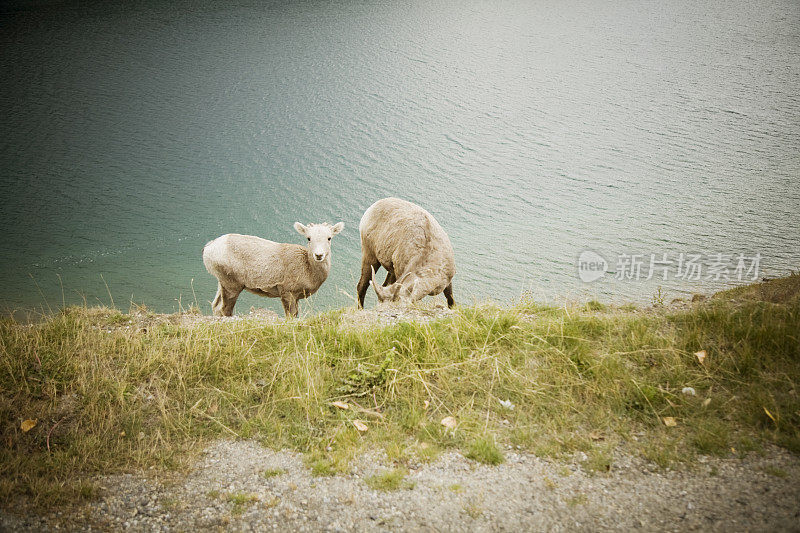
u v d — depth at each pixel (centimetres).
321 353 607
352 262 1870
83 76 4331
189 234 2138
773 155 2808
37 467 455
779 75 4162
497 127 3391
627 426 489
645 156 2881
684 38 5266
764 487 404
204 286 1714
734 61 4544
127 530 396
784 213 2109
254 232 2158
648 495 408
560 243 1942
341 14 6331
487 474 437
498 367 567
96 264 1870
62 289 1650
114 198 2500
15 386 550
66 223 2233
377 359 597
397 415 518
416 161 2898
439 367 575
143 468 461
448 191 2516
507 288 1602
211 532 392
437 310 757
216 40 5341
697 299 790
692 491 408
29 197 2502
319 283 995
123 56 4844
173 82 4259
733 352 567
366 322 697
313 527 392
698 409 498
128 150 3092
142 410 532
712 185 2464
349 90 4094
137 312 780
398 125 3438
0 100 3838
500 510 399
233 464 464
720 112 3506
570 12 6438
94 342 630
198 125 3469
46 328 664
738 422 479
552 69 4547
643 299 1393
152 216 2308
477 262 1805
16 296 1612
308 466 455
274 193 2548
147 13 6288
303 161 2919
